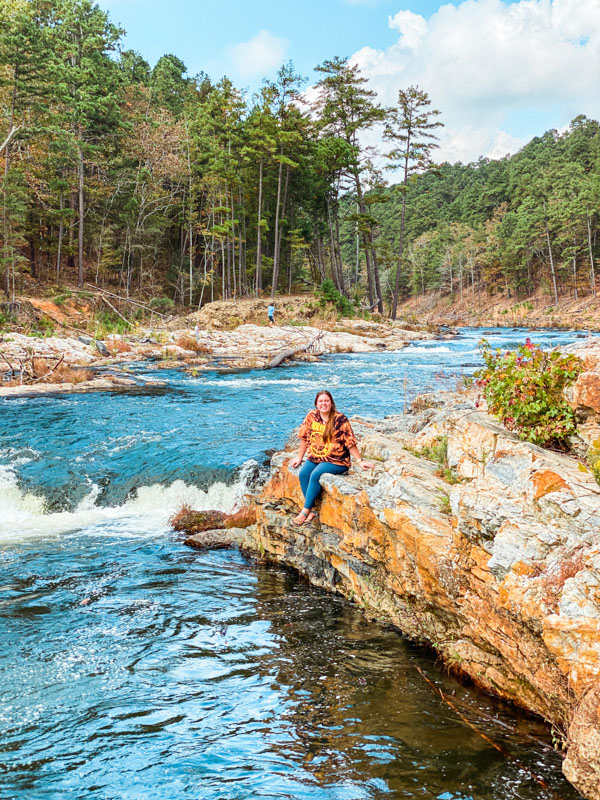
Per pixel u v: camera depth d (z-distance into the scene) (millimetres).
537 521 4805
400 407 17781
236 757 4336
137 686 5336
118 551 9133
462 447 6516
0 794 3943
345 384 23500
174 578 8047
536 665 4512
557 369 6383
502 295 108812
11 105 44594
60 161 48688
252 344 37656
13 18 41719
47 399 20031
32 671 5570
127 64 75062
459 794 3912
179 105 76250
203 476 11836
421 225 145375
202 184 57812
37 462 12812
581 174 97188
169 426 15617
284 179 58438
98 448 13625
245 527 9938
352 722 4777
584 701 3865
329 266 93625
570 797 3854
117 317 45562
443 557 5461
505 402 6566
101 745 4480
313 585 7859
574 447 6090
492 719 4781
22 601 7211
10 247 40938
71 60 57906
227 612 6984
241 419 16578
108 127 54906
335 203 61906
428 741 4496
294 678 5492
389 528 6168
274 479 8828
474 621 5160
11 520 10820
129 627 6539
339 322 46594
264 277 65000
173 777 4117
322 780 4082
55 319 39438
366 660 5832
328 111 56406
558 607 4188
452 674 5531
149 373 27188
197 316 46312
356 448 7453
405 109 55219
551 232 95375
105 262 54312
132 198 54688
